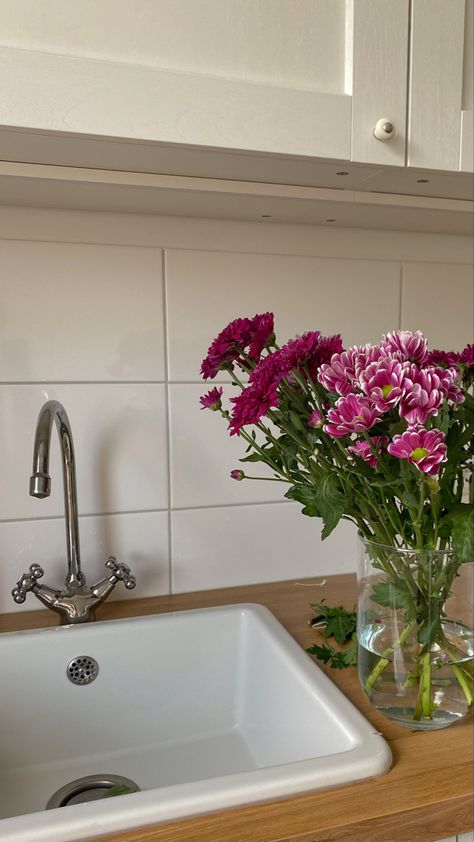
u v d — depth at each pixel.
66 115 0.69
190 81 0.73
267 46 0.76
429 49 0.81
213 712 0.99
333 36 0.78
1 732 0.91
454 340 1.25
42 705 0.93
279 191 0.91
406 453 0.61
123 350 1.06
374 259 1.18
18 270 1.00
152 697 0.97
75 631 0.94
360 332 1.18
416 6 0.80
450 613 0.73
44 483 0.85
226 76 0.75
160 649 0.97
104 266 1.04
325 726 0.75
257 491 1.15
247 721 0.96
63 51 0.70
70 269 1.02
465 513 0.70
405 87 0.81
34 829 0.57
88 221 1.02
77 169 0.83
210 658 0.99
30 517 1.04
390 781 0.65
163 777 0.89
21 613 1.04
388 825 0.61
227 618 0.99
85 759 0.93
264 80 0.76
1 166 0.81
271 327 0.75
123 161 0.80
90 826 0.58
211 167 0.83
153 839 0.58
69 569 0.99
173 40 0.73
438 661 0.73
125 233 1.04
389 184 0.91
